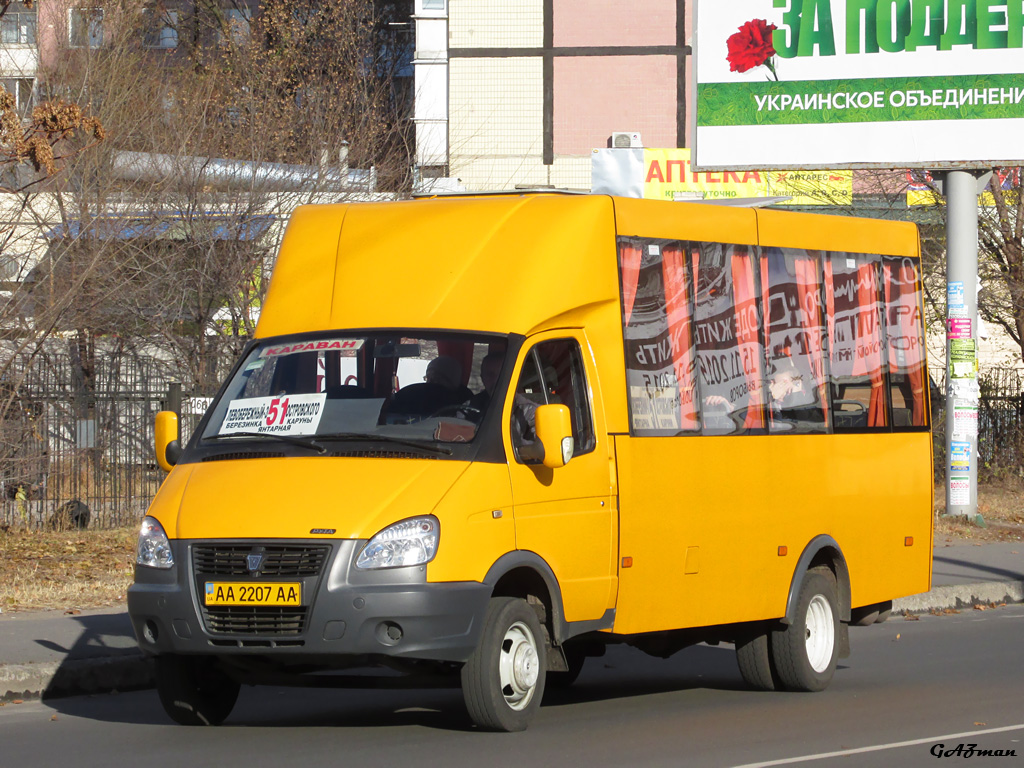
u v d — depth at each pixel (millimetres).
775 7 26484
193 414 25125
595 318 11297
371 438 10195
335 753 9711
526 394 10602
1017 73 25500
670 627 11625
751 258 12922
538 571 10281
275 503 9734
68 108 18812
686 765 9375
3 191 21953
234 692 11234
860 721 11242
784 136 26500
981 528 25906
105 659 13273
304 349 10984
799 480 13047
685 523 11750
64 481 23547
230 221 27875
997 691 12805
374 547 9469
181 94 30219
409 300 10992
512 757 9547
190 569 9727
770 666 12938
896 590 14352
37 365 23281
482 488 9922
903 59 25969
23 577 18656
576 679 13891
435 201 11750
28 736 10766
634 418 11406
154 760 9617
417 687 10539
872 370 14242
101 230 25203
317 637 9383
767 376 12898
